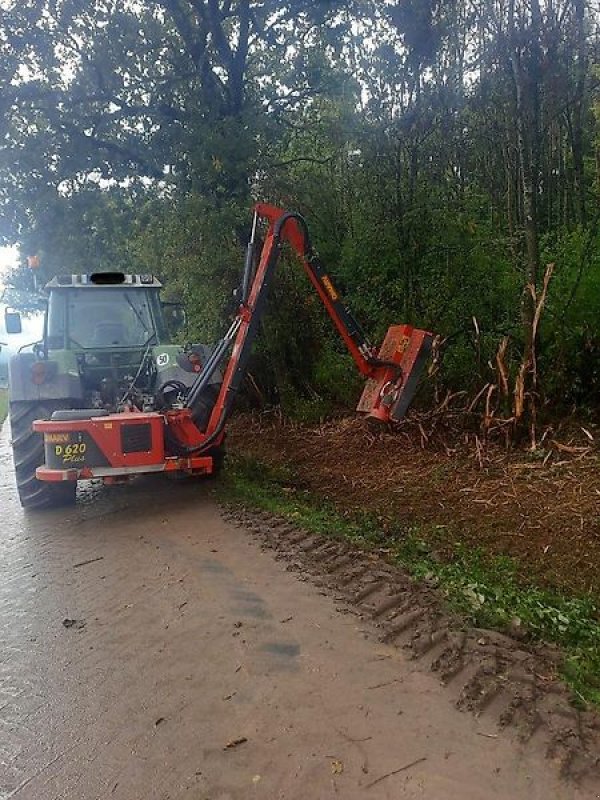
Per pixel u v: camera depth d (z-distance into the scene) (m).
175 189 8.80
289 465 6.62
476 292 7.12
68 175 9.13
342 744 2.40
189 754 2.42
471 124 9.52
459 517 4.67
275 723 2.54
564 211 9.09
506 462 5.68
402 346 5.41
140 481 6.47
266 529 4.72
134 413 5.28
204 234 8.00
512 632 3.08
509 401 6.19
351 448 6.91
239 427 8.95
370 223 7.84
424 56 7.99
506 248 7.70
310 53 9.47
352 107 9.04
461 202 7.96
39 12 8.56
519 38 6.14
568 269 6.57
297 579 3.82
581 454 5.54
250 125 8.44
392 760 2.30
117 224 9.65
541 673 2.75
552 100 7.53
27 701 2.83
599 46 7.82
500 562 3.85
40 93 8.77
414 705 2.60
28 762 2.45
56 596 3.88
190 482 6.16
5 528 5.25
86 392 6.20
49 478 4.99
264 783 2.24
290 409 8.58
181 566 4.16
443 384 7.02
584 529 4.23
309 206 8.73
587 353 6.41
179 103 9.18
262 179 8.53
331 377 8.42
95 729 2.61
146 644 3.22
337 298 5.48
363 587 3.64
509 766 2.25
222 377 6.13
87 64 8.95
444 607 3.35
